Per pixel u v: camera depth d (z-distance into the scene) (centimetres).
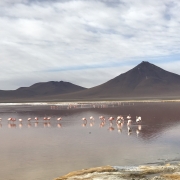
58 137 4022
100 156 2888
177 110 8462
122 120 5862
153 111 8294
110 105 12938
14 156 2930
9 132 4647
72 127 5119
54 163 2659
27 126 5406
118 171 2323
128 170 2344
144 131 4438
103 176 2167
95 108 10762
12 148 3309
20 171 2434
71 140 3759
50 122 5959
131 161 2689
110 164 2598
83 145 3419
